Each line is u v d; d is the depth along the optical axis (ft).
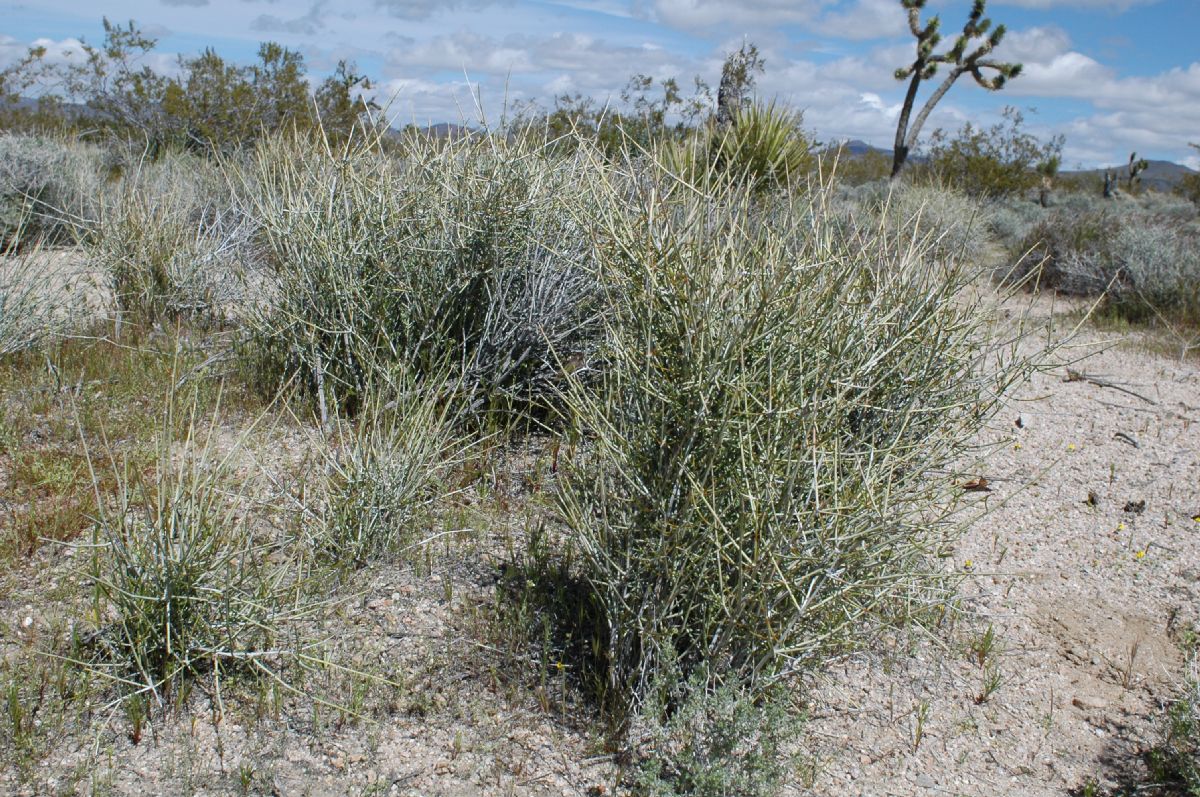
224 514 10.75
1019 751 9.86
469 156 15.89
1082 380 23.59
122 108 44.50
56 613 9.96
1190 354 27.58
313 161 17.89
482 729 9.20
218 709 9.03
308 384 16.12
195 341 18.93
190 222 25.17
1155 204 87.25
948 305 11.01
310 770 8.48
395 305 15.89
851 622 9.67
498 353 15.46
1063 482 16.69
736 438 8.82
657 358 9.31
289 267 16.60
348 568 11.29
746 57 28.99
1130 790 9.36
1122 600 12.82
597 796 8.58
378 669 9.78
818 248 9.86
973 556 13.65
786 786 8.95
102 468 12.81
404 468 12.14
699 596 9.30
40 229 27.14
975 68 64.03
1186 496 16.29
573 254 15.42
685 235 9.44
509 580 11.41
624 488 9.89
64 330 18.33
